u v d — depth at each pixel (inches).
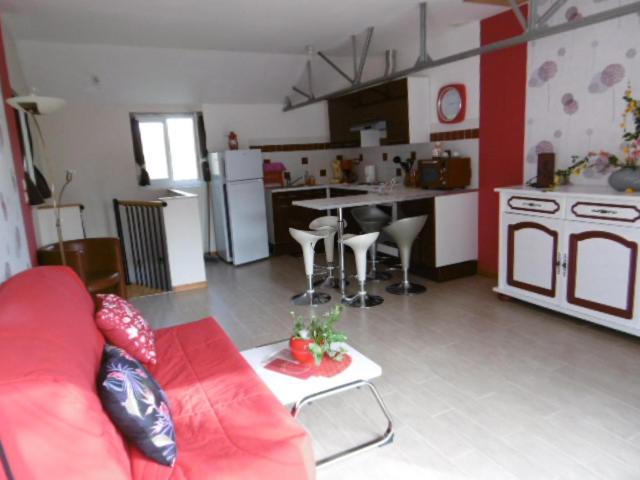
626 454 78.2
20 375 45.5
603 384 100.1
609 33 130.5
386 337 130.5
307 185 251.1
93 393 52.1
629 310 116.3
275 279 198.7
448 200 176.1
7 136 123.4
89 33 164.6
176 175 246.5
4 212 103.7
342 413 94.3
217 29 163.9
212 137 243.9
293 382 77.0
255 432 61.2
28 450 44.6
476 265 188.2
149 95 222.1
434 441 84.0
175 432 61.7
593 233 121.9
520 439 83.4
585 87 138.9
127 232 231.8
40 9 137.0
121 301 92.0
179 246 186.5
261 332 139.6
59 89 203.0
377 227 182.4
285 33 172.9
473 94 177.9
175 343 93.7
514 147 164.6
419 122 198.2
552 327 131.6
